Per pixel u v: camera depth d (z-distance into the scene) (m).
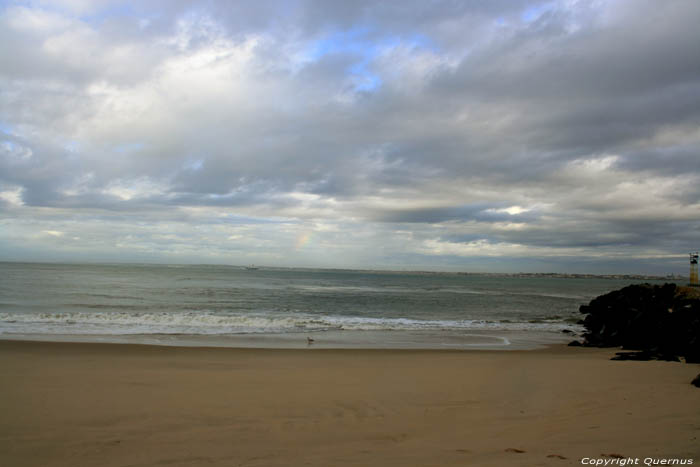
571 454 4.12
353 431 5.49
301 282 81.75
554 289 90.69
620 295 24.80
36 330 17.17
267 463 4.16
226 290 50.47
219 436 5.22
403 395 7.64
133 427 5.56
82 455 4.55
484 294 60.31
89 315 21.09
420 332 20.50
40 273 83.44
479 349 15.74
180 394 7.36
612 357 13.62
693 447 4.21
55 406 6.45
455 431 5.45
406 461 4.08
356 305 36.44
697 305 18.58
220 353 12.98
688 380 9.09
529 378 9.32
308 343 16.33
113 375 8.86
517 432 5.29
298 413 6.39
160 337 16.62
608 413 6.20
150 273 109.31
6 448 4.75
